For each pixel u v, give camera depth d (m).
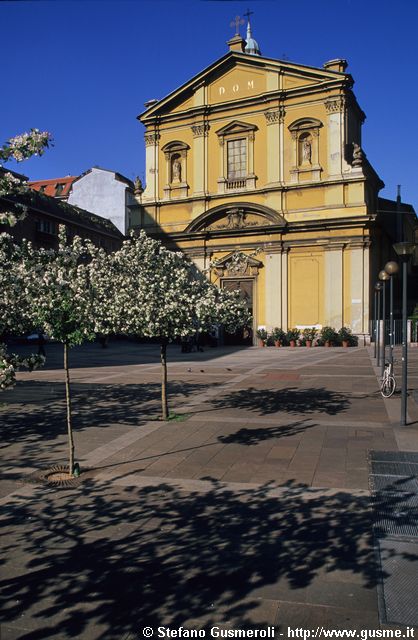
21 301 9.64
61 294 7.86
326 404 13.20
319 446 9.10
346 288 34.25
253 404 13.38
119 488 7.17
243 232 36.59
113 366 23.77
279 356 27.88
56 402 14.02
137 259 10.77
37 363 7.29
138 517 6.16
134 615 4.20
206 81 38.06
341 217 33.84
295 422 11.12
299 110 35.56
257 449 8.99
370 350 30.84
